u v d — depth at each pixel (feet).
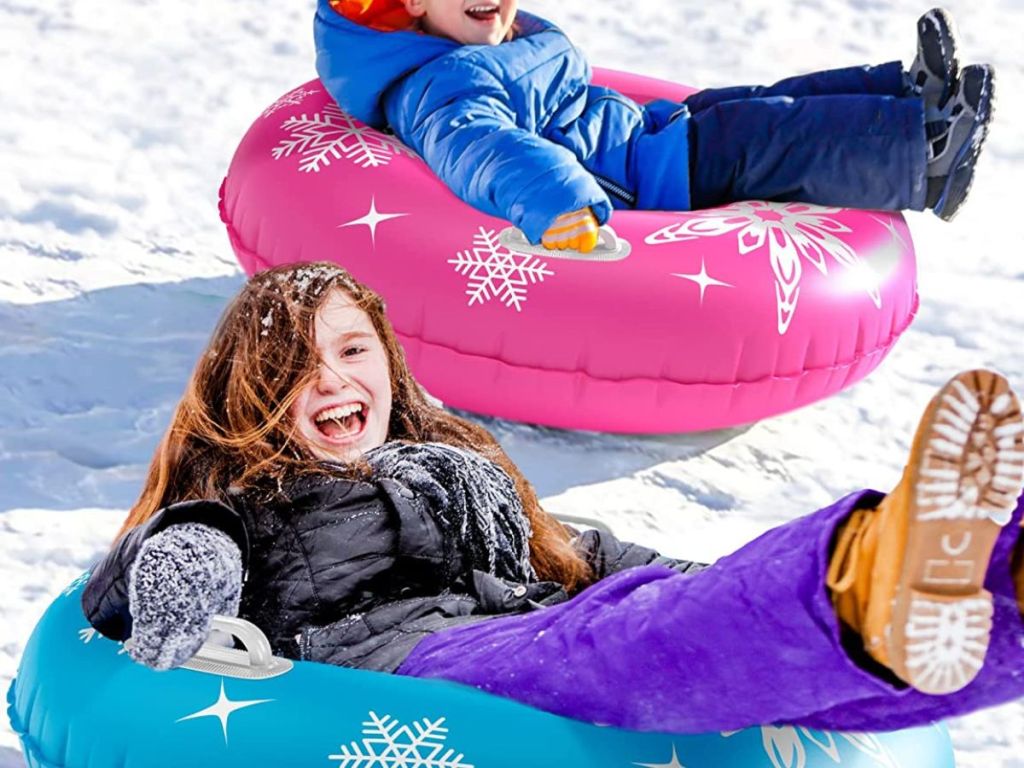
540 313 14.98
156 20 27.63
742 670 8.36
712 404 15.39
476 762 8.79
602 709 8.96
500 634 9.49
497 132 15.78
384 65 16.80
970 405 7.24
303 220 15.85
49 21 26.86
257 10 28.76
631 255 15.28
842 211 16.84
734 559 8.41
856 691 8.11
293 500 9.89
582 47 28.48
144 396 16.20
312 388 10.19
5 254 18.72
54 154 21.62
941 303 20.51
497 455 11.22
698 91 19.15
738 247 15.58
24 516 13.87
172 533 9.24
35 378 16.22
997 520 7.45
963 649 7.61
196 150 22.61
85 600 9.55
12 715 9.96
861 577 7.78
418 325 15.23
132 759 9.05
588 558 11.23
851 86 17.75
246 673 9.24
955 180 16.90
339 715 9.00
